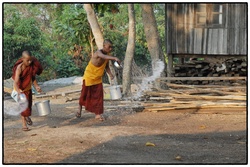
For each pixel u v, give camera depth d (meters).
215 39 15.47
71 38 24.09
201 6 15.44
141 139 9.88
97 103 11.84
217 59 15.55
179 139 9.94
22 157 8.38
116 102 13.64
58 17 26.19
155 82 14.27
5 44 23.78
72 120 12.08
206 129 10.90
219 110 12.57
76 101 16.22
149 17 14.94
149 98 13.34
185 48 15.51
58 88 21.62
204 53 15.48
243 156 8.43
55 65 26.45
